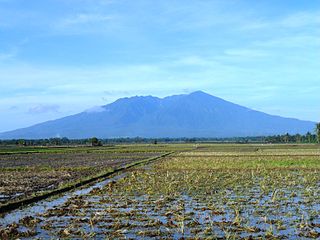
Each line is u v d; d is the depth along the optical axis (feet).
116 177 126.11
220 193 85.87
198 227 54.95
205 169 147.54
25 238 50.62
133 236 50.85
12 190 96.32
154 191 90.43
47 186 104.32
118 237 50.42
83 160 218.59
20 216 64.80
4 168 162.61
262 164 165.37
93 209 69.77
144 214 64.39
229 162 180.34
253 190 90.48
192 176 122.62
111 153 302.25
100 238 50.19
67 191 94.02
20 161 212.02
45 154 292.20
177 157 231.50
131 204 73.97
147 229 54.24
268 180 109.09
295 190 89.30
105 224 57.67
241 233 51.93
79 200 79.51
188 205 72.28
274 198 76.13
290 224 56.29
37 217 63.41
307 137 635.66
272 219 59.16
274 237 49.49
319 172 131.23
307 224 55.42
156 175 127.75
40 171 150.71
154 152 310.24
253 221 58.54
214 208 68.28
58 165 181.88
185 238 49.55
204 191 89.20
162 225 56.18
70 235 51.78
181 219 59.31
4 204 71.92
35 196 81.87
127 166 164.25
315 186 96.43
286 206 69.67
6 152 315.37
